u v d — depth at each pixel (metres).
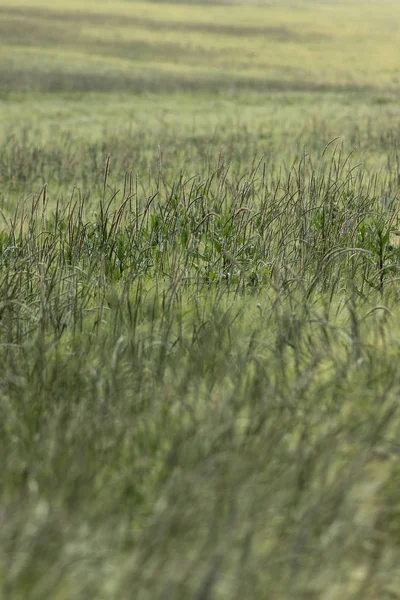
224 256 9.51
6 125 30.03
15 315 8.03
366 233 10.05
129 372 6.70
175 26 74.50
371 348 7.07
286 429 5.63
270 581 4.47
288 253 9.88
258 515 4.81
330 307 8.33
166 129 29.00
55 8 80.94
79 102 37.62
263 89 43.94
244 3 108.00
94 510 4.89
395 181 14.86
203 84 45.03
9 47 57.19
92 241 10.40
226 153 22.22
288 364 6.96
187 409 5.97
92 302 8.74
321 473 5.21
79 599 4.34
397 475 5.35
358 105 37.34
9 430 5.84
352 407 6.14
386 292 9.00
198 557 4.48
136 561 4.52
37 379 6.66
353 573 4.69
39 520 4.63
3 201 16.81
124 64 52.41
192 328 7.80
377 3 127.50
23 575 4.39
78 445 5.45
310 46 65.19
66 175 19.64
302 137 25.91
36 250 9.86
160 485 5.17
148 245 10.40
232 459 5.21
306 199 12.10
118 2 92.12
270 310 8.14
